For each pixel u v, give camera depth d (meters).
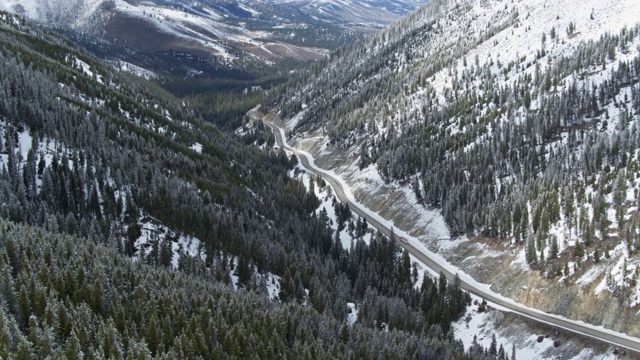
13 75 144.75
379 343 90.62
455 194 146.88
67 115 139.88
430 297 116.44
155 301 77.38
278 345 79.88
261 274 116.56
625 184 115.88
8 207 99.94
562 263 110.50
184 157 153.62
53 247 84.69
